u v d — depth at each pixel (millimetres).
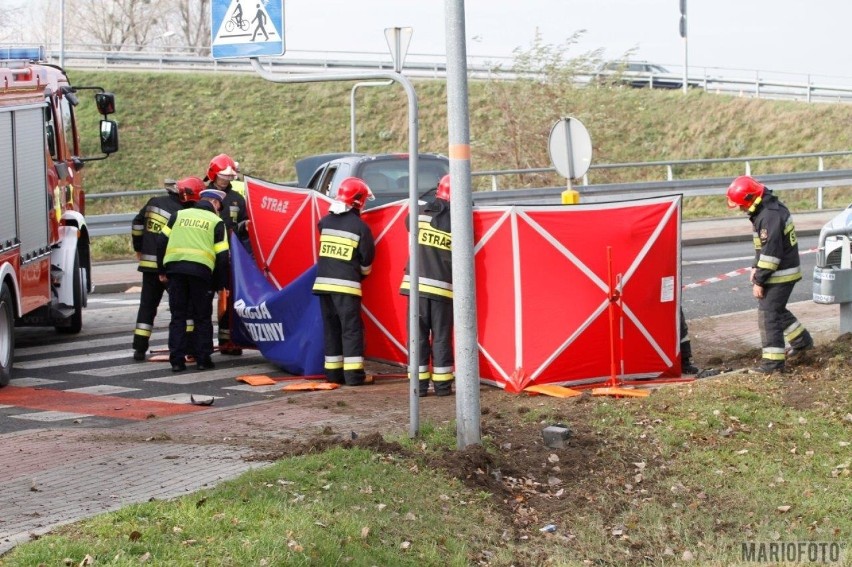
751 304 14602
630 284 9633
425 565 5477
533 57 35156
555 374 9391
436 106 43625
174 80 45469
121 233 20859
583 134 11234
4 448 7539
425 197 12008
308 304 10672
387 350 10883
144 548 4953
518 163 35062
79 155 14250
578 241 9375
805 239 21594
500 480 6918
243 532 5246
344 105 44156
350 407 8977
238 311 11297
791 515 6645
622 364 9664
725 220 25250
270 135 42344
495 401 9016
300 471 6438
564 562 5852
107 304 16312
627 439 7715
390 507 6074
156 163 40531
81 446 7527
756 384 9148
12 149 10977
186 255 11047
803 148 39531
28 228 11453
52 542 5012
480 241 9570
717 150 40656
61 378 10945
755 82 45156
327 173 15172
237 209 12547
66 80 13930
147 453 7199
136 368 11477
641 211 9633
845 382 9039
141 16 67438
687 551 6074
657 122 42875
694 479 7129
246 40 7676
